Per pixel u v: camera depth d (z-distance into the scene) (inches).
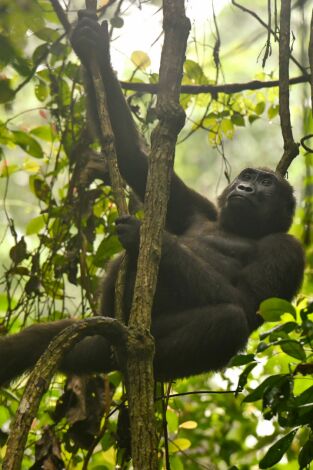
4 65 387.9
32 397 197.2
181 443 380.8
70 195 400.8
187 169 879.7
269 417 239.3
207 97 453.1
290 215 422.6
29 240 704.4
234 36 832.3
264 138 881.5
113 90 365.4
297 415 236.2
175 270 332.8
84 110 416.8
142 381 220.8
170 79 280.4
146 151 398.3
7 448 187.6
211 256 377.4
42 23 390.9
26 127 465.4
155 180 257.0
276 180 416.8
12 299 442.6
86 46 335.0
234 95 451.8
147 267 239.0
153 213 250.2
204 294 332.8
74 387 350.0
